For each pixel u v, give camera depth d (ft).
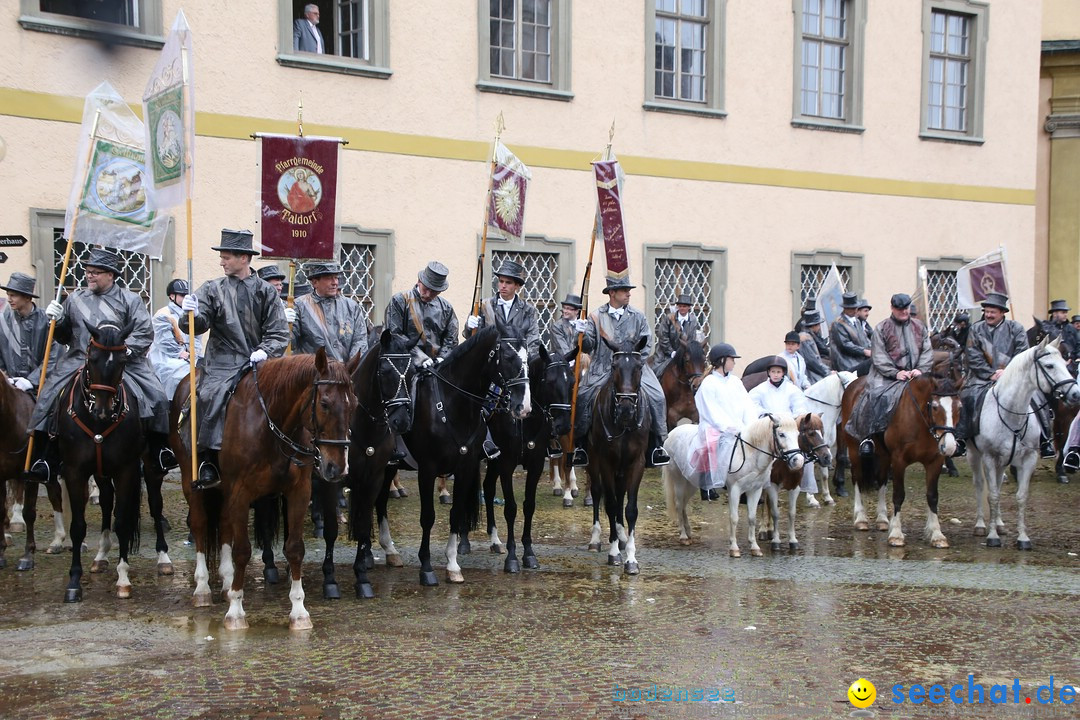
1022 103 73.05
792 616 26.07
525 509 31.53
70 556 31.86
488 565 31.81
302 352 31.14
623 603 27.14
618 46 56.85
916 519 41.14
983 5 70.54
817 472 51.26
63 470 26.63
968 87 71.15
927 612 26.68
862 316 50.57
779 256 63.36
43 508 39.70
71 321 27.76
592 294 56.70
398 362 26.55
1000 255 48.34
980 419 36.32
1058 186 78.28
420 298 31.99
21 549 32.81
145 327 28.25
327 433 22.58
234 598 24.30
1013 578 30.86
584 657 22.40
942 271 70.64
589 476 33.22
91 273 27.84
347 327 31.78
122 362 25.81
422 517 29.04
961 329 42.52
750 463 33.04
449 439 28.71
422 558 29.07
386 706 19.29
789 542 34.83
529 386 29.81
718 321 61.11
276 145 29.86
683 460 34.27
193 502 26.22
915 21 67.87
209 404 24.95
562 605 26.89
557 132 55.11
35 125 41.78
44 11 42.47
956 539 37.11
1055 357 34.55
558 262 55.57
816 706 19.65
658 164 58.54
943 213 70.03
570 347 39.81
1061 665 22.38
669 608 26.68
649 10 57.77
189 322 24.77
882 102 67.05
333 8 50.14
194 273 45.42
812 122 63.98
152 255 30.86
